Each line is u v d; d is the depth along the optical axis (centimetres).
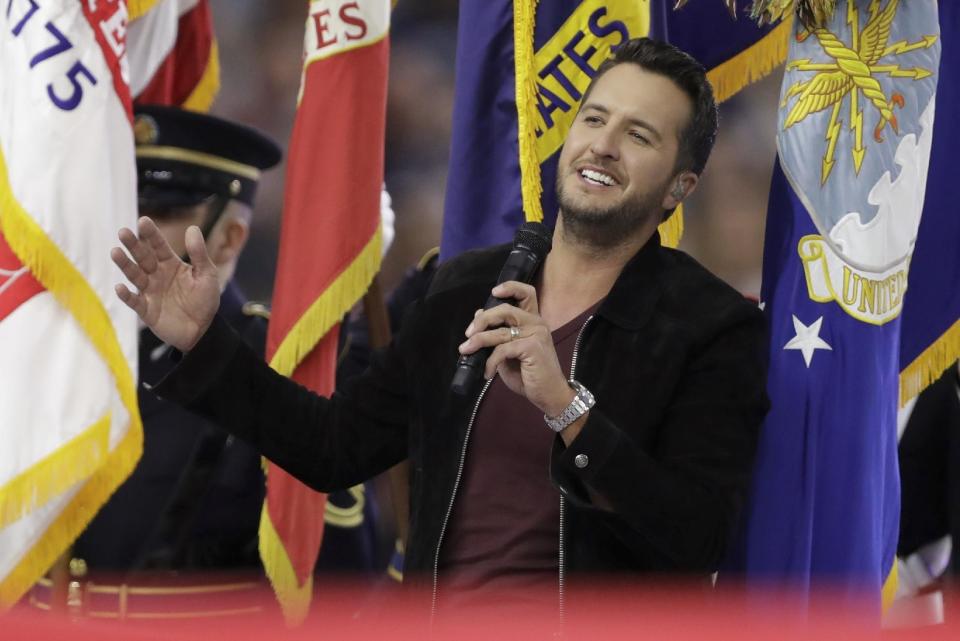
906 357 1130
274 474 1244
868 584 1020
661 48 940
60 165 1181
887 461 1054
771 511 1026
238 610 1247
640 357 888
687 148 929
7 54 1200
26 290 1180
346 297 1267
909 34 1052
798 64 1059
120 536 1237
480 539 893
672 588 871
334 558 1379
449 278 962
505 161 1154
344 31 1280
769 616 1012
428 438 926
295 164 1291
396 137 2562
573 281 931
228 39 2605
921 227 1125
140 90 1492
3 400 1160
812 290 1040
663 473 841
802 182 1048
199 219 1297
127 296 914
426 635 546
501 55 1158
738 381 885
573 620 739
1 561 1173
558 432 838
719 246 2302
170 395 934
